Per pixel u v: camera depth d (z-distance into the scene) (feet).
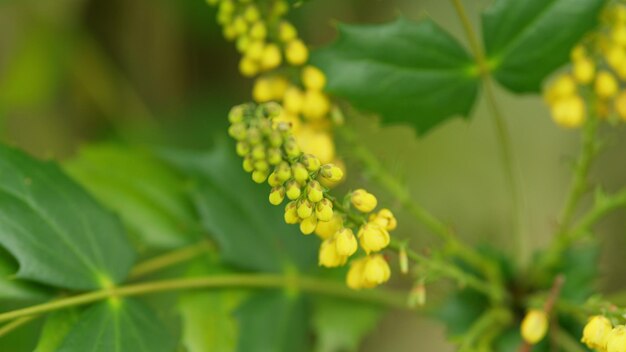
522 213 1.79
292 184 1.51
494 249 1.79
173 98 2.19
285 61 1.75
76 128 2.18
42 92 2.15
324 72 1.70
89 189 1.79
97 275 1.67
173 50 2.17
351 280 1.60
